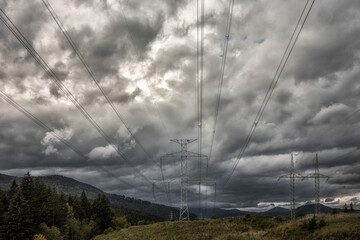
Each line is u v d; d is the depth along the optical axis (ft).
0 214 279.49
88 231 421.18
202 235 214.48
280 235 176.86
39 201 363.76
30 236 282.15
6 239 263.90
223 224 254.88
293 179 220.43
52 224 365.40
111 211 503.20
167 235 239.09
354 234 141.69
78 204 491.72
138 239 247.70
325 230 159.43
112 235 332.60
